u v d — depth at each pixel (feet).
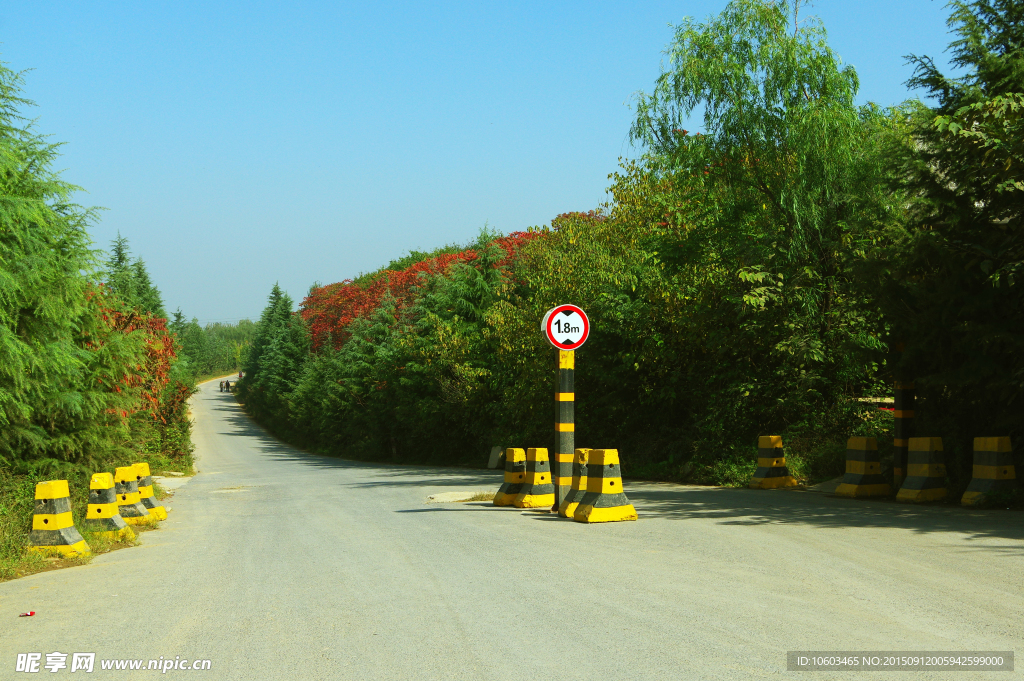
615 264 78.84
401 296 195.52
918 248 41.88
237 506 58.44
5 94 41.14
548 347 84.33
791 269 63.16
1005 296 40.29
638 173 84.07
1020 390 39.50
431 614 19.97
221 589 24.35
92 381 49.57
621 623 18.49
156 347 81.97
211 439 247.91
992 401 43.29
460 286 134.72
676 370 74.95
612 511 36.58
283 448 227.81
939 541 28.40
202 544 35.81
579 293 80.18
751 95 66.54
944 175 42.11
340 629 18.89
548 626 18.44
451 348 124.98
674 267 73.31
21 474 45.65
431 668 15.74
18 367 38.42
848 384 65.26
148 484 49.65
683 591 21.47
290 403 233.76
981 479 39.29
